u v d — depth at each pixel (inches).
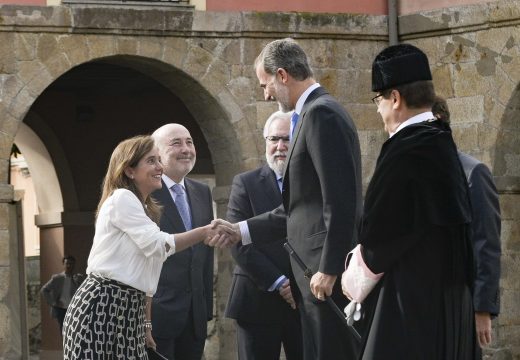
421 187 309.4
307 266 385.7
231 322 786.2
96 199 1091.3
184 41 766.5
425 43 789.9
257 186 491.8
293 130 393.7
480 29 769.6
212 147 797.9
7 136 732.7
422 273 311.6
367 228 313.1
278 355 491.5
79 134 1083.3
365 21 796.0
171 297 482.3
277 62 391.9
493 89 767.1
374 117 798.5
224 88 773.9
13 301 732.0
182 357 492.4
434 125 315.9
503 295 768.9
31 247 1727.4
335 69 792.3
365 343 319.6
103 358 393.7
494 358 765.3
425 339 311.0
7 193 725.3
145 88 1061.1
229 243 421.7
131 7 754.8
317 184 383.2
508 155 771.4
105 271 395.5
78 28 745.6
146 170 409.1
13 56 735.7
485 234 395.5
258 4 782.5
